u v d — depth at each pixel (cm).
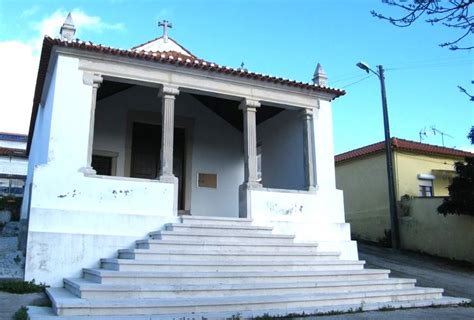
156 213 1100
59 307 680
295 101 1352
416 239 1778
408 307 893
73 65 1101
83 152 1066
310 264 1020
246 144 1262
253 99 1289
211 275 860
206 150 1576
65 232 991
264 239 1120
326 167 1345
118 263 862
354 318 768
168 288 783
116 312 698
